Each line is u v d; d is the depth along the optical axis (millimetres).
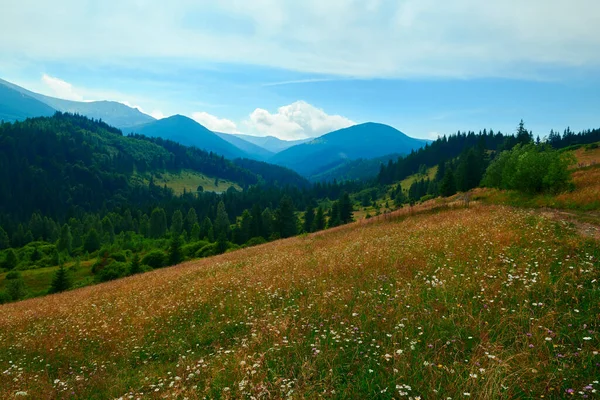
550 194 29672
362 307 8586
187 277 21578
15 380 7934
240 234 101438
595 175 35688
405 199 145875
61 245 110500
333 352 6500
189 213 142250
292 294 11180
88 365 8898
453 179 89938
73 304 19484
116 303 16688
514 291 8055
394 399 4859
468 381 4816
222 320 10375
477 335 6344
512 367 5082
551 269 9305
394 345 6211
